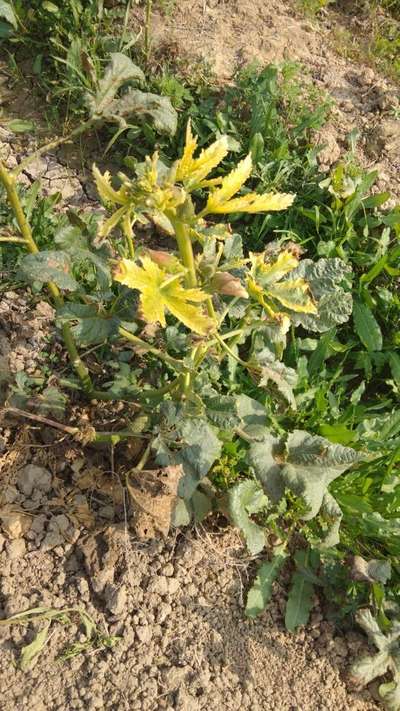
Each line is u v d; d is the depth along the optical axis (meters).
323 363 0.97
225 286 0.62
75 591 0.77
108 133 1.07
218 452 0.71
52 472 0.82
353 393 0.95
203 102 1.07
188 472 0.71
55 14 1.07
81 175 1.05
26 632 0.74
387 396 1.01
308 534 0.84
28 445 0.82
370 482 0.86
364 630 0.80
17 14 1.08
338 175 1.04
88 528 0.80
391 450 0.89
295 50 1.22
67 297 0.92
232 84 1.11
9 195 0.69
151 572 0.79
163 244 1.02
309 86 1.15
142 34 1.12
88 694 0.72
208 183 0.59
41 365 0.88
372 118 1.18
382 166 1.14
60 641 0.75
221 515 0.84
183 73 1.11
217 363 0.80
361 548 0.86
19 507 0.80
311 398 0.92
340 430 0.87
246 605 0.80
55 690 0.72
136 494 0.75
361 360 1.00
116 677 0.74
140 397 0.80
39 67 1.08
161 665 0.76
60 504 0.81
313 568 0.83
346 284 1.02
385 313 1.03
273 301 0.75
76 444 0.83
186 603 0.79
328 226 1.05
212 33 1.17
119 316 0.71
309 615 0.82
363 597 0.82
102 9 1.10
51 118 1.08
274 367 0.76
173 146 1.05
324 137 1.11
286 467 0.71
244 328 0.74
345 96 1.19
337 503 0.83
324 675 0.79
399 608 0.81
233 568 0.82
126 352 0.88
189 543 0.81
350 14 1.34
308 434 0.74
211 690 0.75
